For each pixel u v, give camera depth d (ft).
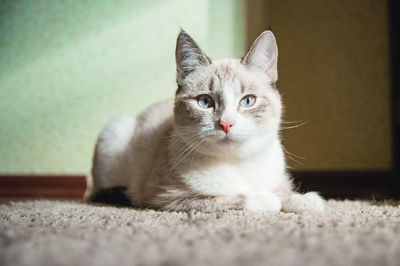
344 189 2.59
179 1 2.20
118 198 1.72
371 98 2.76
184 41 1.50
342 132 2.77
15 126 2.25
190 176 1.42
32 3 2.23
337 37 2.76
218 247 0.89
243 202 1.34
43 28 2.23
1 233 1.02
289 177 1.65
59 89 2.25
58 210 1.43
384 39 2.74
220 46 2.26
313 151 2.79
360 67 2.76
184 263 0.80
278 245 0.90
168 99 1.92
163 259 0.83
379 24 2.74
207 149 1.40
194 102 1.44
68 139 2.26
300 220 1.14
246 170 1.44
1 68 2.24
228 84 1.42
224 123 1.35
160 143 1.66
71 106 2.25
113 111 2.25
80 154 2.26
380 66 2.74
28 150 2.26
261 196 1.36
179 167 1.45
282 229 1.04
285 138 2.77
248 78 1.45
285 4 2.78
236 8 2.26
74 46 2.24
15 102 2.25
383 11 2.73
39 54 2.24
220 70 1.46
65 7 2.23
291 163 2.77
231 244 0.91
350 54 2.76
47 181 2.24
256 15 2.45
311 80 2.78
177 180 1.45
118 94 2.24
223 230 1.03
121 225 1.11
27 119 2.26
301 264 0.80
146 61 2.23
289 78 2.78
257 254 0.85
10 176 2.24
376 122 2.76
